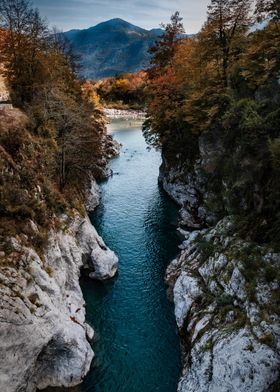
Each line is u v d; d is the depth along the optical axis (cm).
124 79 16850
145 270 3434
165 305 2914
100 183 6119
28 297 1920
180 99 5000
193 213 4419
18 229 2138
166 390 2119
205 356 2019
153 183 6166
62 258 2798
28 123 3350
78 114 3966
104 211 4856
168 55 5853
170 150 5497
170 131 5222
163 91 5044
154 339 2539
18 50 3959
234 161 3303
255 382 1730
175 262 3347
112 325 2677
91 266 3356
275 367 1733
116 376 2216
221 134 3894
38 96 3900
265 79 3116
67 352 2148
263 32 3584
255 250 2355
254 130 2845
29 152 2853
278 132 2719
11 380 1753
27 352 1833
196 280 2689
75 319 2458
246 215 2920
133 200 5309
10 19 3853
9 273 1861
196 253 3095
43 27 4244
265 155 2788
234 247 2569
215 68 4159
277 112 2739
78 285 2897
